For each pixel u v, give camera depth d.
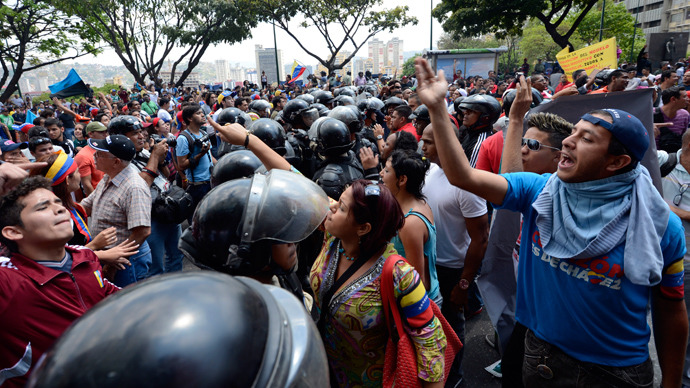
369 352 1.64
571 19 42.06
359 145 4.27
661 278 1.45
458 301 2.63
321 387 0.71
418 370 1.51
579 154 1.39
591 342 1.48
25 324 1.67
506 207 1.69
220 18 25.89
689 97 5.12
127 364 0.54
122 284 2.98
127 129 4.00
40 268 1.74
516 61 60.91
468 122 3.75
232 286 0.71
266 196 1.41
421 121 4.26
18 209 1.70
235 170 2.30
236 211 1.39
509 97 4.35
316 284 1.76
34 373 0.59
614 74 5.41
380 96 11.30
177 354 0.55
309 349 0.69
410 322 1.53
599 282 1.41
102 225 3.00
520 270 1.74
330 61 24.58
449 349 1.75
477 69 23.86
